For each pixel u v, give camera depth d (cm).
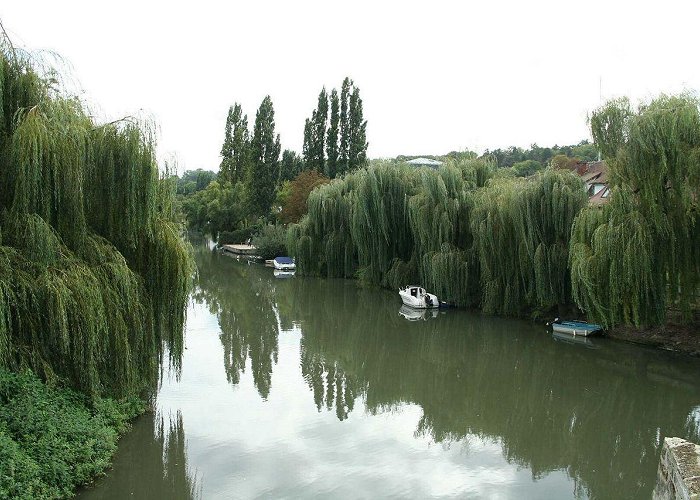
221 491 1004
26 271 1018
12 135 1054
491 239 2773
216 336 2433
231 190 8406
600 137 2162
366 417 1454
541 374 1912
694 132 1888
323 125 6838
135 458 1120
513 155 11988
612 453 1267
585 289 2161
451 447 1275
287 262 5353
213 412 1428
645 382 1797
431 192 3153
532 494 1053
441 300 3067
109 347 1162
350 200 4347
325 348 2259
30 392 951
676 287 1998
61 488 899
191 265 1388
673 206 1952
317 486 1041
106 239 1209
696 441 1341
